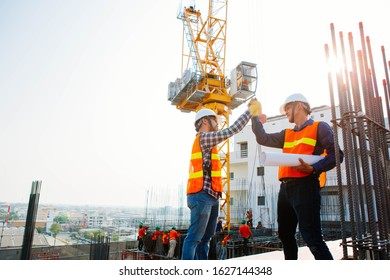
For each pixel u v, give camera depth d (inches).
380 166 123.0
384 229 117.8
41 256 614.5
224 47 995.3
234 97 858.1
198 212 96.5
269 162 88.8
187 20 1021.2
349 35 137.6
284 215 102.5
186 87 890.7
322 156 91.8
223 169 944.3
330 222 811.4
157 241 634.8
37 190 588.7
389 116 151.2
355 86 133.3
